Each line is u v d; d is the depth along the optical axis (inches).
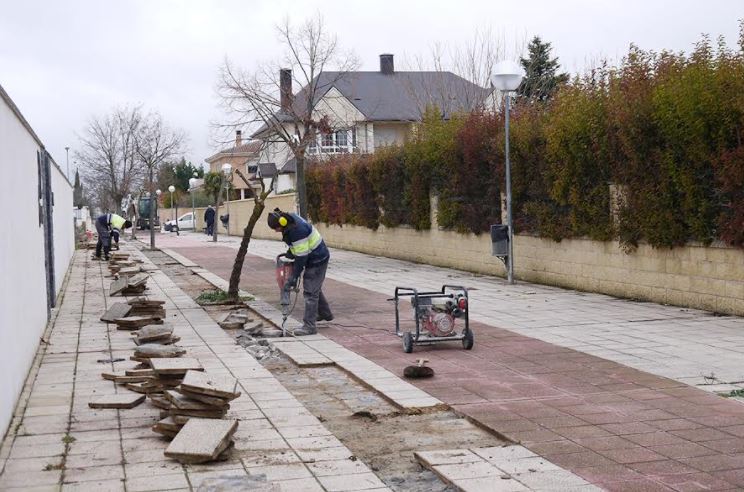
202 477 239.0
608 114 622.5
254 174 1971.0
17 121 372.8
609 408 305.4
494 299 641.0
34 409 317.1
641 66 601.3
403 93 2082.9
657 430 275.6
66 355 430.9
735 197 507.5
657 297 595.5
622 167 608.4
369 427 295.9
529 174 748.0
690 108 520.4
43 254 508.1
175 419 276.2
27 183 411.8
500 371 375.9
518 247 787.4
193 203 2551.7
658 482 225.3
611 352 410.9
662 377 353.4
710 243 536.4
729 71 505.0
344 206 1315.2
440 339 430.3
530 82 1542.8
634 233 608.7
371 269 956.6
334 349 441.4
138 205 2657.5
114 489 229.1
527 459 247.8
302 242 484.1
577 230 681.6
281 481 235.1
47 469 246.5
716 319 507.8
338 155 1445.6
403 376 369.4
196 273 935.7
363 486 230.7
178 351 411.8
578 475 232.4
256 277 874.8
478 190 852.0
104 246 1157.1
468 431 287.3
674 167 550.0
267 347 453.1
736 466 237.5
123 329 518.3
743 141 493.7
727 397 318.0
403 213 1078.4
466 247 905.5
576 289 699.4
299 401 334.3
